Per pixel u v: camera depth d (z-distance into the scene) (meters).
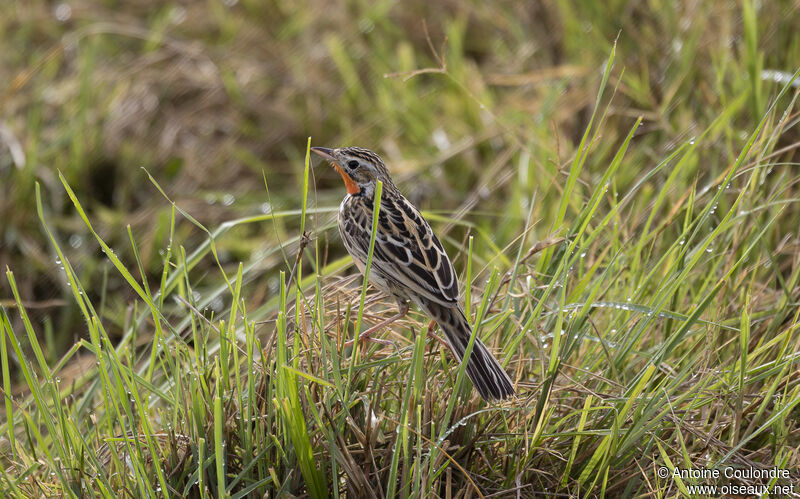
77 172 15.17
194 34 17.42
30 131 15.48
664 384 8.46
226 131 15.84
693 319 7.88
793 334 8.91
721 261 9.61
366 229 9.25
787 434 8.07
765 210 10.57
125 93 16.14
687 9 13.70
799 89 8.61
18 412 9.70
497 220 13.43
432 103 15.54
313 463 7.36
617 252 8.61
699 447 8.15
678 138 12.10
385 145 15.02
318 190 14.99
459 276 11.78
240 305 8.59
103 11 17.95
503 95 15.52
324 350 7.50
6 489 8.01
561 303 7.64
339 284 8.99
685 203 10.60
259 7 17.39
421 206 14.13
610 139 12.94
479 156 14.57
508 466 7.90
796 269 9.40
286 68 16.52
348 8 17.05
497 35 16.23
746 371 8.34
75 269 14.19
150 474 7.80
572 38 14.82
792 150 11.38
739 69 12.55
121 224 14.62
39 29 17.64
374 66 16.02
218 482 6.98
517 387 8.29
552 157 12.19
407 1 16.91
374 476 7.73
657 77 13.39
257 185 15.24
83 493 7.87
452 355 8.66
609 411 8.00
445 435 7.37
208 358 8.63
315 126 15.60
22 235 14.47
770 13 12.95
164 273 8.00
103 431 9.20
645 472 7.92
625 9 14.11
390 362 7.79
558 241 8.52
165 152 15.55
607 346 8.47
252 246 14.20
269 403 7.58
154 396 9.33
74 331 13.57
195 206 14.83
